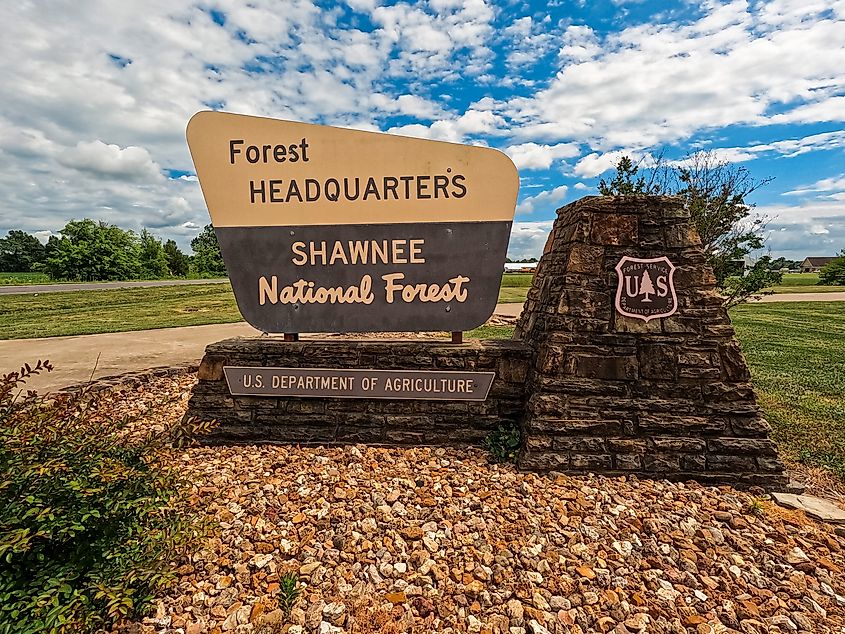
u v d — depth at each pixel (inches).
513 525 122.0
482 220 169.6
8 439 90.6
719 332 150.9
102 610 83.3
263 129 170.4
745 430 148.8
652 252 152.4
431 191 169.8
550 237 190.5
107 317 533.3
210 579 101.7
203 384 174.9
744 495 142.4
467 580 102.7
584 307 152.6
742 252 239.1
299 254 174.4
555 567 107.0
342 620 91.4
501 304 671.1
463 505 131.3
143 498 91.4
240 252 175.8
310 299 175.8
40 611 75.3
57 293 908.6
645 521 124.4
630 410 150.5
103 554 84.2
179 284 1254.3
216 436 173.8
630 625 90.9
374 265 173.2
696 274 152.2
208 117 170.4
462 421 169.6
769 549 115.7
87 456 96.8
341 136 169.2
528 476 147.6
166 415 201.8
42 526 78.0
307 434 171.9
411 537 116.6
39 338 372.5
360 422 171.5
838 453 175.9
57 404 102.3
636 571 106.8
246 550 111.0
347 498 134.1
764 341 421.4
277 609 93.7
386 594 98.2
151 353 305.3
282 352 172.1
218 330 413.7
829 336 450.6
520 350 168.4
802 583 104.6
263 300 177.0
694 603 98.0
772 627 92.0
